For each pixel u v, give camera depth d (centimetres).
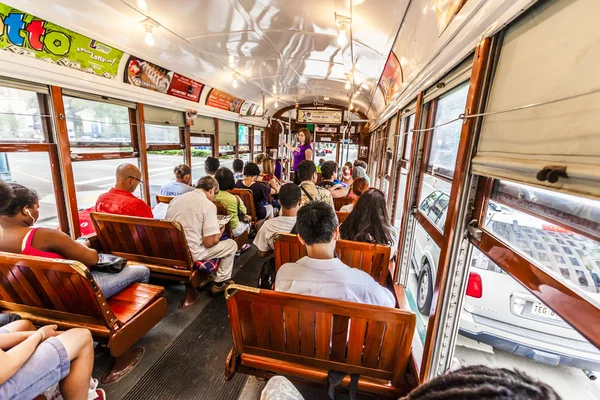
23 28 214
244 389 178
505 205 100
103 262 198
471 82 105
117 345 171
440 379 44
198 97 491
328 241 133
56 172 265
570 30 63
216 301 272
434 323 132
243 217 388
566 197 74
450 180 174
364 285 130
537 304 173
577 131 59
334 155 938
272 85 579
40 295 167
